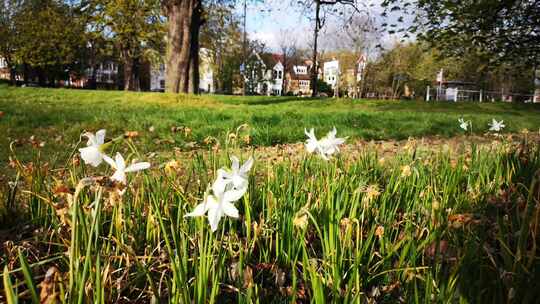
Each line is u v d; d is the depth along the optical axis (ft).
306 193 7.84
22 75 200.34
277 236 6.34
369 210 7.32
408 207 7.60
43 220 7.42
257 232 6.16
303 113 41.42
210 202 3.73
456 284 4.99
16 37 137.80
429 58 193.57
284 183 8.18
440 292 4.83
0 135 23.21
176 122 29.86
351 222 5.70
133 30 117.80
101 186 4.07
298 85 309.83
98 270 4.23
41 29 127.95
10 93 65.77
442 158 11.14
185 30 72.08
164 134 24.95
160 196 7.36
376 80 216.95
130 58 148.66
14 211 7.95
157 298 4.61
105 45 144.56
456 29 55.72
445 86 199.31
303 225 5.16
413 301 5.07
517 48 57.26
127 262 5.33
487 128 32.04
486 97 185.78
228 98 75.36
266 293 5.58
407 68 201.36
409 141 11.83
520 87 182.80
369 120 35.27
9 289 3.43
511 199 7.88
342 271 5.46
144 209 7.27
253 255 6.64
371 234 5.82
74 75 208.23
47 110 35.83
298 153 13.55
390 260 6.02
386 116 39.47
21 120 28.96
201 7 75.15
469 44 57.11
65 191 4.69
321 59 224.12
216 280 4.65
